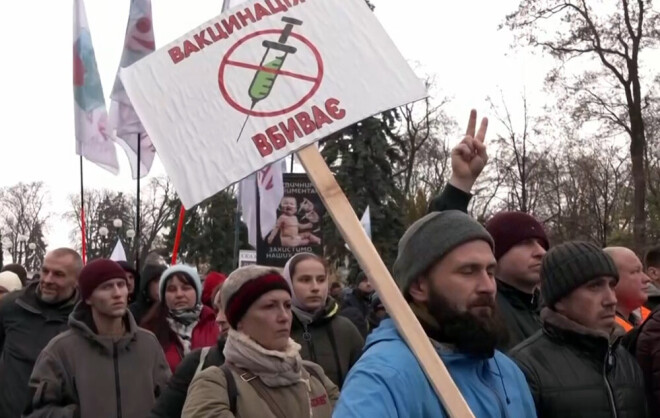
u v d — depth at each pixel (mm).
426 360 2189
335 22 2756
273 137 2615
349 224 2422
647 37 23812
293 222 13125
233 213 31281
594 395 3131
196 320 5812
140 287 6070
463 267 2324
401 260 2457
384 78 2719
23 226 67438
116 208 60281
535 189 33688
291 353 3529
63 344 4613
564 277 3232
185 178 2592
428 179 37656
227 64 2682
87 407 4469
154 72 2682
